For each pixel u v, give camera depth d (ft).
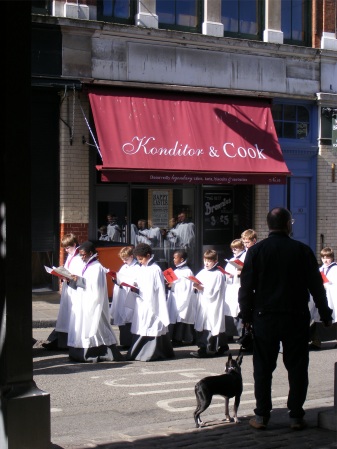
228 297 39.27
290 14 62.23
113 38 53.16
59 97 51.93
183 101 55.67
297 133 61.98
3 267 17.34
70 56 51.55
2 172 17.25
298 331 21.12
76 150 52.06
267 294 21.12
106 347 34.40
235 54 58.08
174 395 27.71
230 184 58.70
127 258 38.40
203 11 57.47
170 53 55.31
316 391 28.50
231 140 56.13
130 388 28.84
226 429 21.74
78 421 23.77
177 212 57.11
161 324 34.88
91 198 53.11
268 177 56.39
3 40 17.06
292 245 21.27
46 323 44.11
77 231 52.19
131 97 53.62
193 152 53.93
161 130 53.57
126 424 23.43
